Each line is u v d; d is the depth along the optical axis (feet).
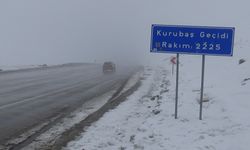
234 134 33.42
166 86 79.56
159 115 45.14
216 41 41.52
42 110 52.01
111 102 60.64
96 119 46.11
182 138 34.17
